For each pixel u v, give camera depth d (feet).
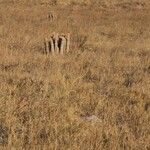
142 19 204.03
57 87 64.03
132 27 174.19
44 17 188.85
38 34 134.41
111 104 58.29
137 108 56.18
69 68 79.82
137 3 266.77
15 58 87.40
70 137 44.47
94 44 122.72
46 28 151.94
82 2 255.91
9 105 52.70
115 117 53.26
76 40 127.44
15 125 47.16
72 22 178.60
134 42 136.56
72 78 70.23
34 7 225.56
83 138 44.29
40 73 73.05
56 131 45.44
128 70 84.99
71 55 96.84
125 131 47.65
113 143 43.70
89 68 81.97
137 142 44.75
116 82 72.90
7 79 67.46
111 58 97.45
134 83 71.51
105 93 64.85
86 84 67.82
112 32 156.25
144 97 63.16
